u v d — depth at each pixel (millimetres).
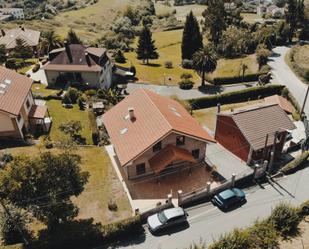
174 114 43344
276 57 93438
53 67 72062
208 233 33500
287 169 42531
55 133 51500
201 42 97750
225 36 103875
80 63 72125
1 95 46625
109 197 37750
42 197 29312
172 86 77875
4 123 46031
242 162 44562
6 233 30938
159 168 38031
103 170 42312
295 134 52344
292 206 35188
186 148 41500
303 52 97250
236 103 67188
